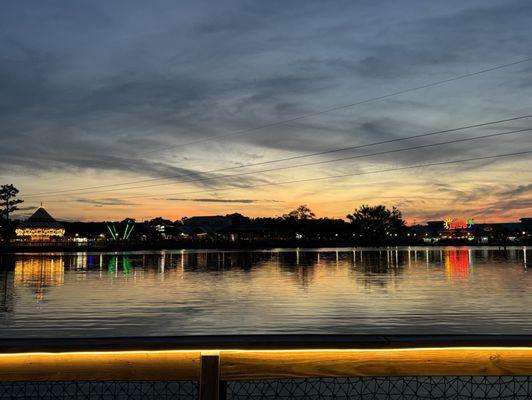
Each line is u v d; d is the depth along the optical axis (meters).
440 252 73.31
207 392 2.02
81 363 2.04
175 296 19.50
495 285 23.31
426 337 2.12
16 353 1.99
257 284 24.33
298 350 2.05
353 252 73.94
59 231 96.69
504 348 2.07
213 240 111.44
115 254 67.44
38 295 20.00
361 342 2.04
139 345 2.03
